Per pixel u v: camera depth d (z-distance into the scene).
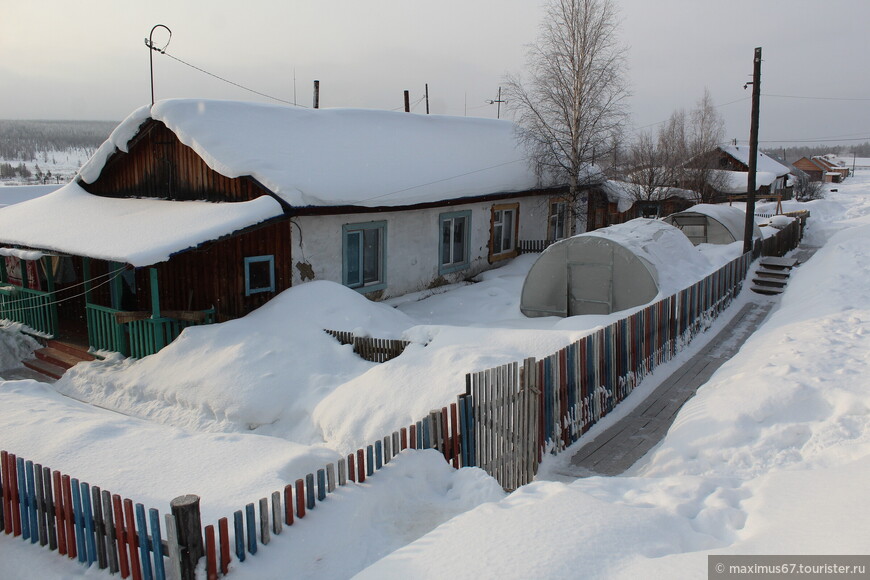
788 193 57.88
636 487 5.80
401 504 6.10
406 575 4.29
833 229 29.22
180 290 14.41
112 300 14.50
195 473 6.54
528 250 22.39
